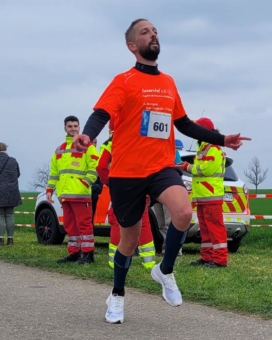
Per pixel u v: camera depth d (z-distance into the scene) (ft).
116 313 18.80
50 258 34.45
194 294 22.97
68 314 20.08
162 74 17.90
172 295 18.30
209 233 32.04
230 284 25.40
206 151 31.63
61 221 43.83
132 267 30.81
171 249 17.79
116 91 17.06
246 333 17.62
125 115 17.34
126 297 22.98
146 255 30.25
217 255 31.76
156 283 25.31
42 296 23.31
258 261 35.17
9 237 44.96
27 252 37.96
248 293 23.25
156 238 38.01
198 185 32.01
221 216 31.89
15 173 44.57
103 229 40.37
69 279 27.53
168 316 19.83
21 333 17.57
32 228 68.08
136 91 17.25
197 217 34.09
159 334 17.48
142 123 17.29
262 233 56.90
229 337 17.16
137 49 17.54
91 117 16.62
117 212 17.83
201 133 18.57
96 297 23.13
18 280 27.27
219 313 20.25
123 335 17.35
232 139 18.47
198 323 18.85
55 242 45.03
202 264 32.65
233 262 34.50
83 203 32.22
